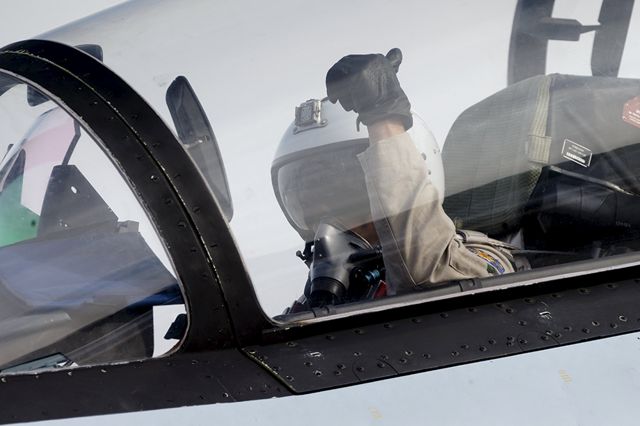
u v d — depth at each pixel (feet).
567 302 43.47
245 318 40.98
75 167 42.96
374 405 38.45
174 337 41.11
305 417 37.86
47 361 40.68
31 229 43.52
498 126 47.62
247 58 46.57
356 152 44.98
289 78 46.06
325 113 45.11
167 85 45.14
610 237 48.83
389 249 44.45
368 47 47.21
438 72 47.32
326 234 43.86
